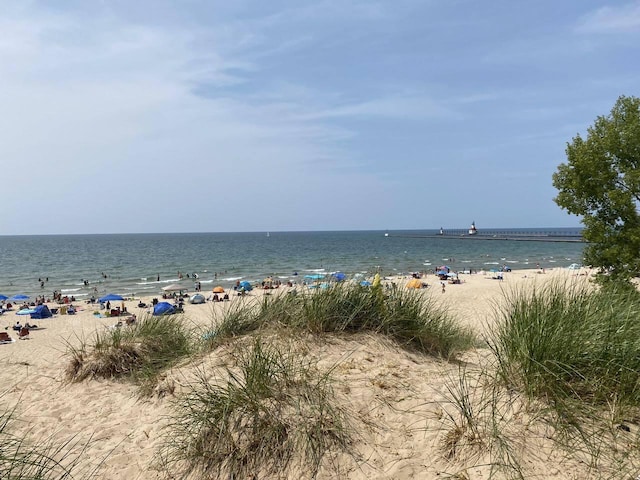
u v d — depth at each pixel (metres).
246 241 158.00
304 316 5.39
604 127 13.57
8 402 5.90
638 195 13.01
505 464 2.81
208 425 3.70
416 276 38.91
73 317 24.78
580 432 2.99
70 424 4.91
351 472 3.14
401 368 4.58
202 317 20.66
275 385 4.00
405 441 3.35
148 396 5.17
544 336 3.59
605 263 13.22
